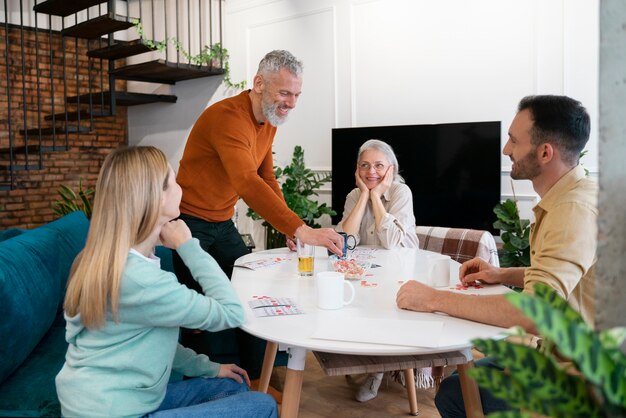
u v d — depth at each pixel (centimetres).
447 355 144
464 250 285
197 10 633
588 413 56
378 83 493
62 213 576
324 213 498
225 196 268
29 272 192
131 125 730
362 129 471
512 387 59
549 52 400
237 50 605
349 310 158
